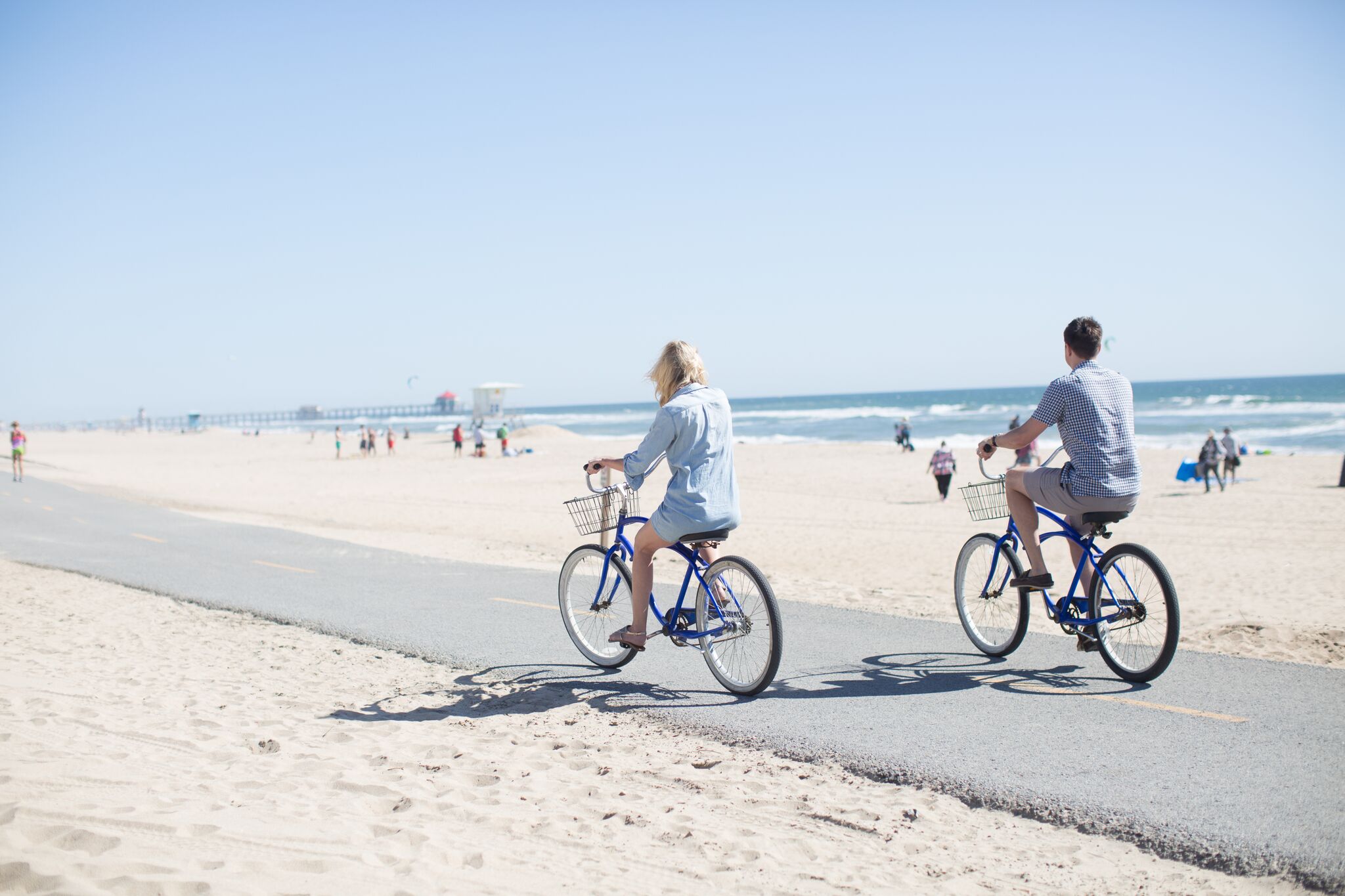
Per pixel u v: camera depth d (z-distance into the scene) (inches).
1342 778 139.0
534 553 477.7
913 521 714.8
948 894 109.3
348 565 423.2
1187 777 141.3
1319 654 234.7
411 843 120.3
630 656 216.1
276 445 2596.0
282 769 151.3
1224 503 791.7
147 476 1395.2
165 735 168.4
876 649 236.4
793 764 155.4
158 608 322.0
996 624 222.7
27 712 180.2
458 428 1830.7
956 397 6899.6
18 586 371.6
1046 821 130.5
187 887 99.3
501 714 187.6
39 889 95.8
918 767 150.2
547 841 124.0
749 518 753.6
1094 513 188.4
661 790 144.9
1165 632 183.8
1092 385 187.0
